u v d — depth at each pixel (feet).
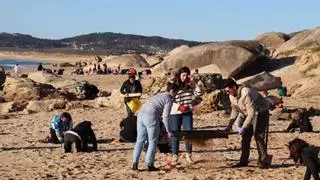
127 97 58.18
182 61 123.13
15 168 40.96
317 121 69.72
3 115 83.10
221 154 45.47
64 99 100.99
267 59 126.31
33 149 50.62
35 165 42.14
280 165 40.06
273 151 47.29
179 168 39.55
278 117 70.13
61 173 38.37
